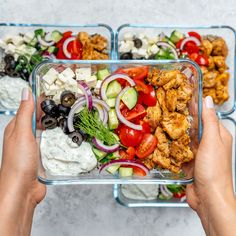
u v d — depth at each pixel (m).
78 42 0.69
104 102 0.47
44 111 0.47
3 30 0.71
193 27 0.71
